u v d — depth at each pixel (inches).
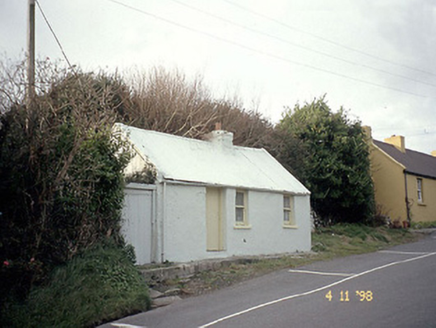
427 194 1229.1
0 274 350.0
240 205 637.9
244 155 743.7
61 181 400.8
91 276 387.5
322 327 300.4
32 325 329.1
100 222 442.6
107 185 443.5
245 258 587.5
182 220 541.0
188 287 453.7
